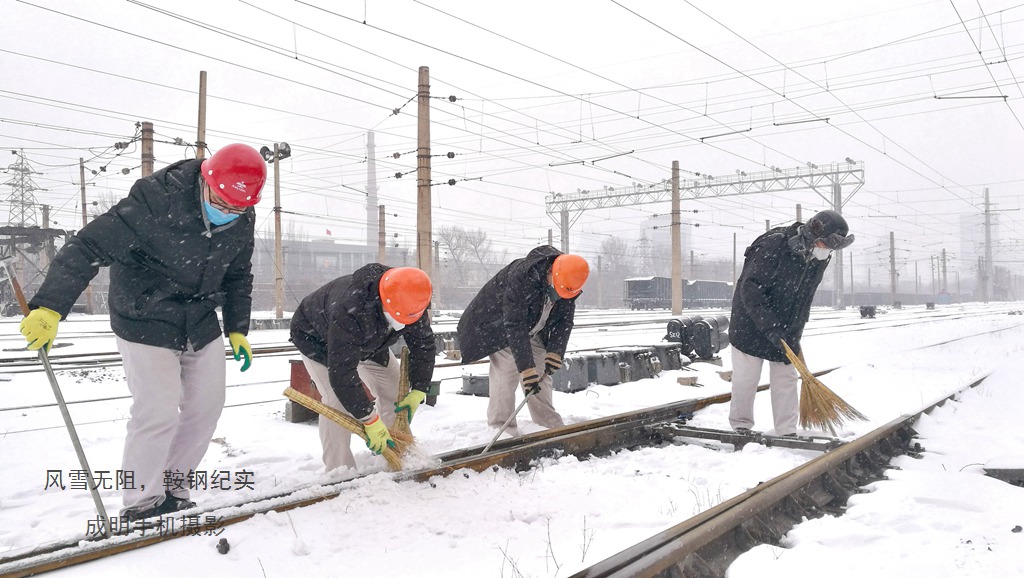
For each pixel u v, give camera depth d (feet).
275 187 91.35
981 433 19.89
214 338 12.80
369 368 16.07
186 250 11.64
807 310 19.45
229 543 10.28
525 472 15.72
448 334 51.29
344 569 9.97
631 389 30.73
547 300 18.69
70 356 44.16
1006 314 137.18
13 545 11.43
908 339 60.49
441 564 10.27
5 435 20.84
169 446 12.38
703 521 10.91
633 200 158.61
